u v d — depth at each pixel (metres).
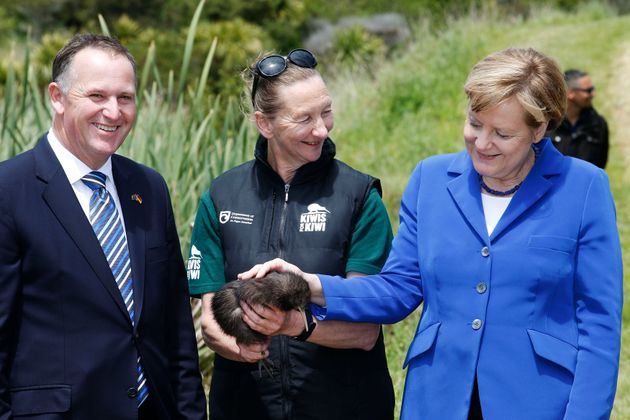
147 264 3.12
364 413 3.29
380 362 3.39
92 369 2.92
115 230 3.06
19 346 2.90
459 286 2.96
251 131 6.08
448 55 16.52
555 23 19.47
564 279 2.88
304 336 3.12
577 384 2.80
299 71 3.24
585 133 8.67
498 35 17.95
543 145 3.00
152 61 5.76
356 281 3.13
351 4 27.53
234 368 3.35
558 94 2.79
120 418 2.96
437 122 14.50
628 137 13.44
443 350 2.96
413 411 3.03
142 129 5.80
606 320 2.83
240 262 3.34
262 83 3.28
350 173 3.38
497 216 2.99
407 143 13.85
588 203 2.91
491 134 2.78
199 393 3.30
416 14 26.70
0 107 6.47
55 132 3.07
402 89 15.62
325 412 3.25
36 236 2.90
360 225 3.32
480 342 2.90
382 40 23.14
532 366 2.85
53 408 2.87
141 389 3.07
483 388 2.88
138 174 3.24
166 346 3.25
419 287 3.16
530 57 2.78
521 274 2.88
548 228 2.90
